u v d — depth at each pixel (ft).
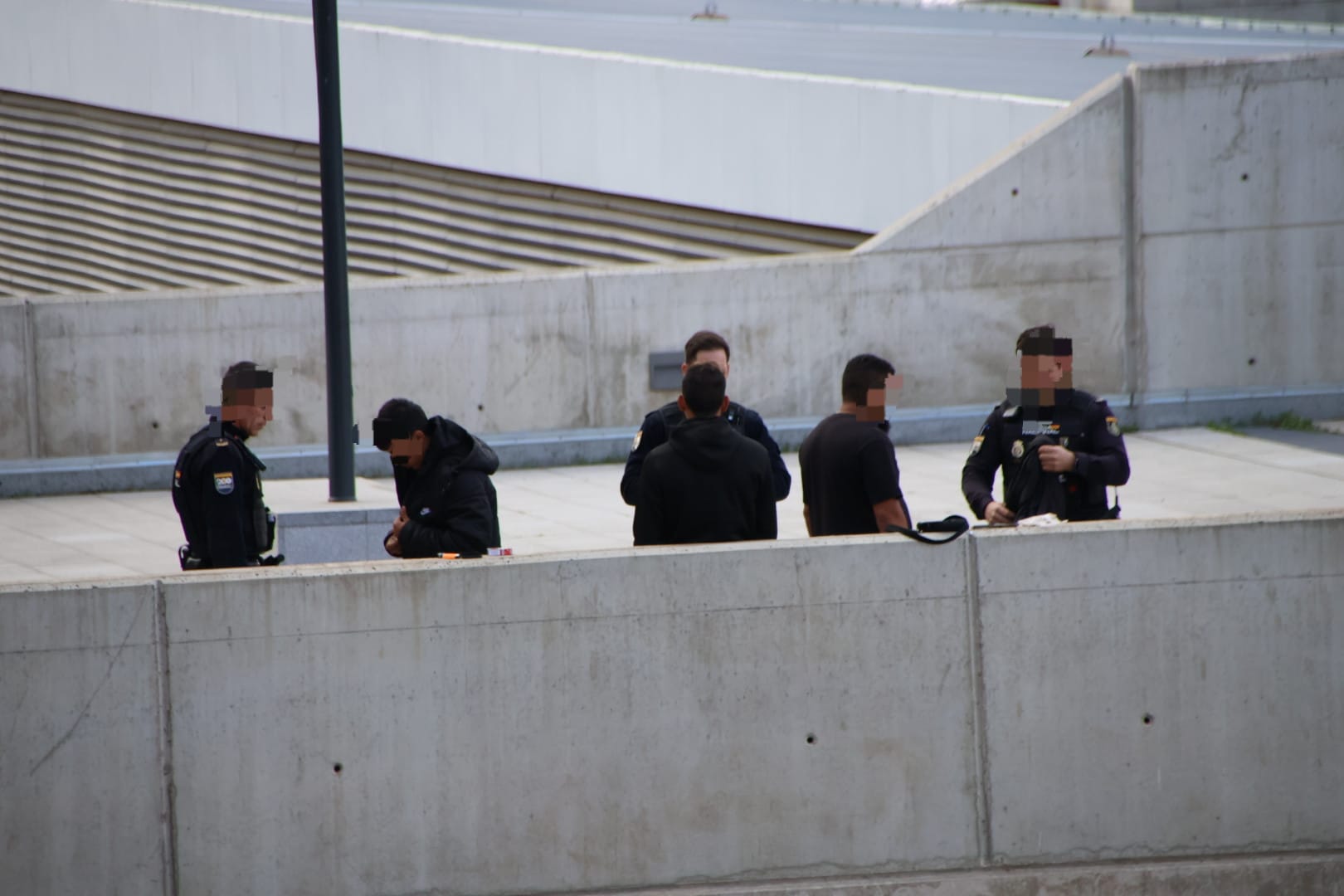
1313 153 156.66
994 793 69.62
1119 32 296.30
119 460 147.74
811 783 68.90
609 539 120.16
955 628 69.21
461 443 74.84
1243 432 155.02
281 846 66.54
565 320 152.97
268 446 149.48
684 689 68.08
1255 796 70.74
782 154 183.11
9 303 144.97
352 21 229.45
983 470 80.74
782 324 155.22
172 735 65.92
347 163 214.69
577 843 67.87
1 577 110.01
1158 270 156.87
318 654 66.33
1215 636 70.23
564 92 194.90
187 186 230.68
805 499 77.51
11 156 249.96
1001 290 156.97
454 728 67.10
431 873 67.26
